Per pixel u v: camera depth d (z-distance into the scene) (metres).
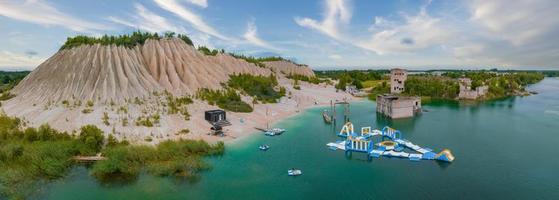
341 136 94.25
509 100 174.38
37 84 113.12
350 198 53.22
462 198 52.69
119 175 60.66
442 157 70.25
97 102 103.31
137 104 106.19
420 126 107.00
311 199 52.84
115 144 74.81
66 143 70.31
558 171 63.50
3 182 54.78
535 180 59.34
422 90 190.62
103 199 51.75
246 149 80.19
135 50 138.62
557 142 84.12
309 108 151.88
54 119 88.75
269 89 167.62
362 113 137.12
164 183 57.94
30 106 99.62
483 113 131.38
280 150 79.69
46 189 54.84
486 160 70.44
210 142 84.69
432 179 60.47
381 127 107.38
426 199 52.50
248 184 58.50
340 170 65.75
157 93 119.00
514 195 53.56
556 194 53.78
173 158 69.00
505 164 67.69
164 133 86.56
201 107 115.06
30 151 65.44
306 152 78.25
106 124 86.50
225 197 53.16
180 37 172.88
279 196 53.84
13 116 89.75
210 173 63.47
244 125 105.56
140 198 52.19
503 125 106.31
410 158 72.06
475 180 59.91
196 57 158.25
